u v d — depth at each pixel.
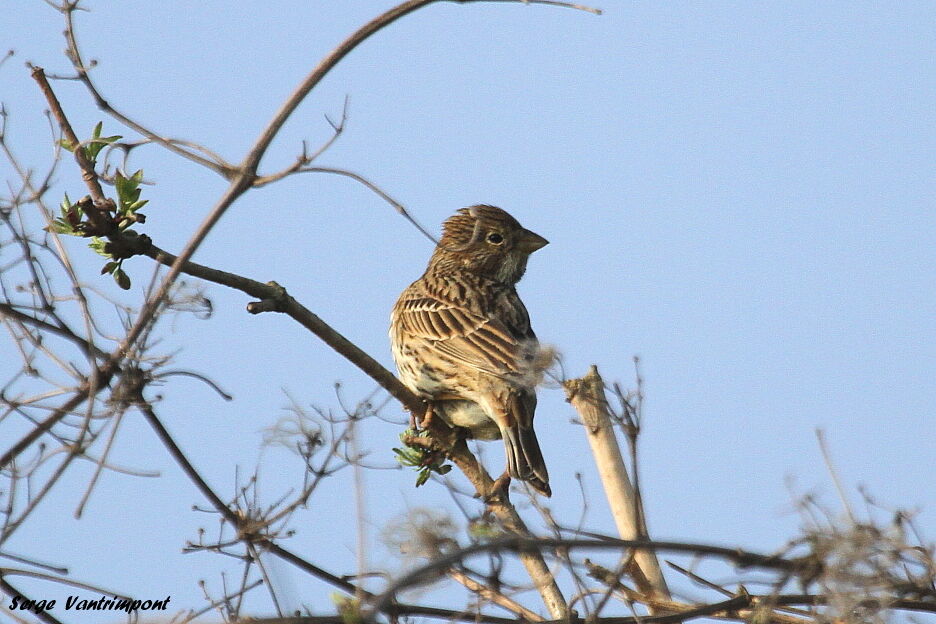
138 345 9.71
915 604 10.48
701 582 11.12
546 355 10.47
